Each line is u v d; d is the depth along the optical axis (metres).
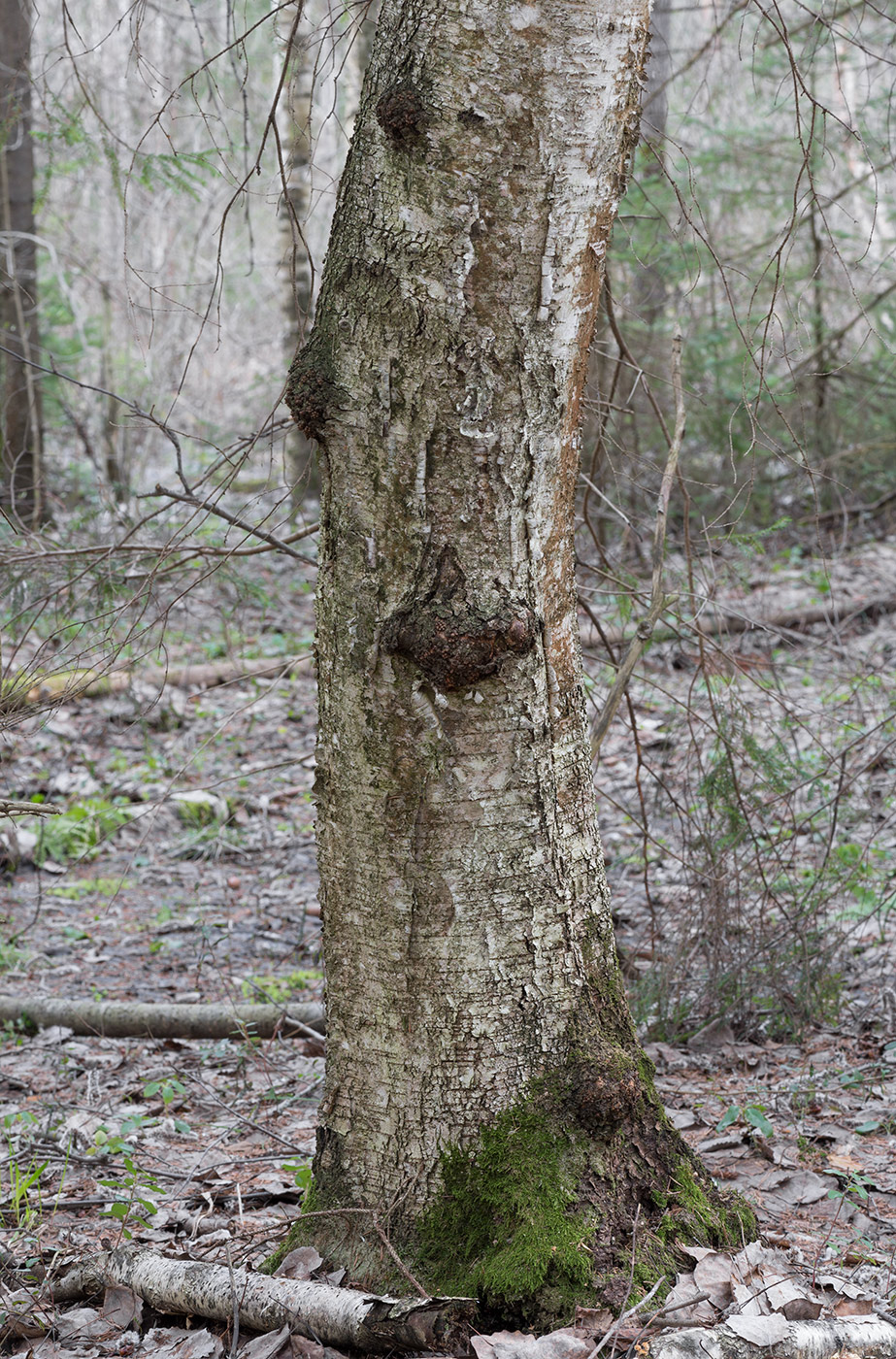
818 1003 4.13
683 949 4.23
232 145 3.30
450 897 2.21
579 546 6.11
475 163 2.04
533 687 2.21
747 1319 2.00
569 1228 2.17
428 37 2.03
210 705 8.34
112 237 13.30
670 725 5.84
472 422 2.12
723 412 9.69
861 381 10.78
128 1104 3.86
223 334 13.94
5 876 6.45
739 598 7.99
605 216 2.14
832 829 4.32
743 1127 3.35
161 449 12.11
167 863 6.50
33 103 7.53
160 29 8.34
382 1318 2.05
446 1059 2.23
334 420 2.19
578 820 2.31
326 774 2.31
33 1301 2.49
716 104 9.22
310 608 9.63
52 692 7.11
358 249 2.14
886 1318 2.12
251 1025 4.39
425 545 2.16
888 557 9.43
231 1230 2.78
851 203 10.48
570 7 2.01
